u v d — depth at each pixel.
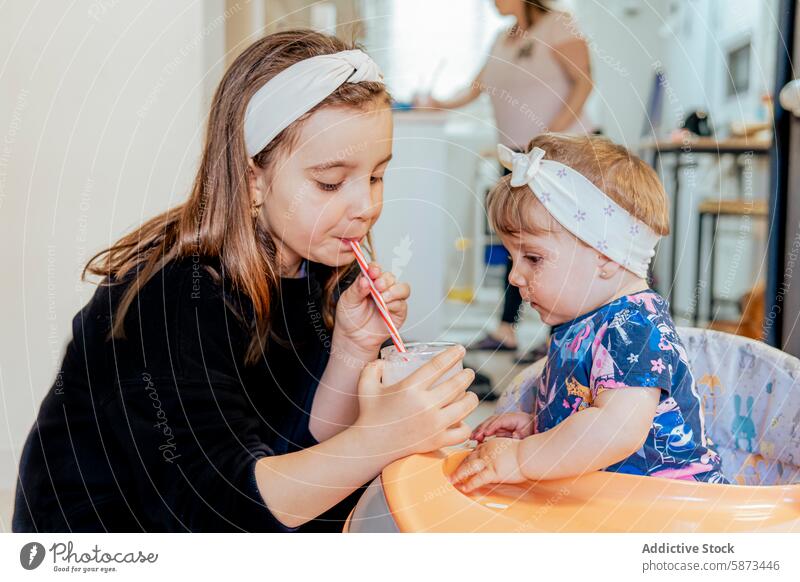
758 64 1.99
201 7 1.17
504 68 1.49
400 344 0.62
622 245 0.67
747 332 1.41
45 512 0.67
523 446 0.59
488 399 1.36
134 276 0.70
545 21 1.43
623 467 0.67
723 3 2.43
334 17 1.45
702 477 0.66
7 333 1.04
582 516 0.54
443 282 1.49
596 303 0.69
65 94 1.08
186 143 1.14
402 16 1.51
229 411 0.63
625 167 0.68
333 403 0.70
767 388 0.72
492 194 0.73
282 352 0.73
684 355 0.65
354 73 0.63
